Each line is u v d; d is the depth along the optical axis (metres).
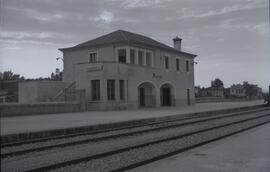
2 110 31.80
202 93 132.88
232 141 16.09
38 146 15.77
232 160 11.60
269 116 32.88
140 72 49.00
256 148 13.95
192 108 48.91
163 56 55.00
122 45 47.62
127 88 46.22
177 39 62.72
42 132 19.23
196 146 14.77
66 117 30.20
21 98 46.72
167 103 58.31
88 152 14.16
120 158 12.49
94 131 21.83
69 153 13.91
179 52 59.56
